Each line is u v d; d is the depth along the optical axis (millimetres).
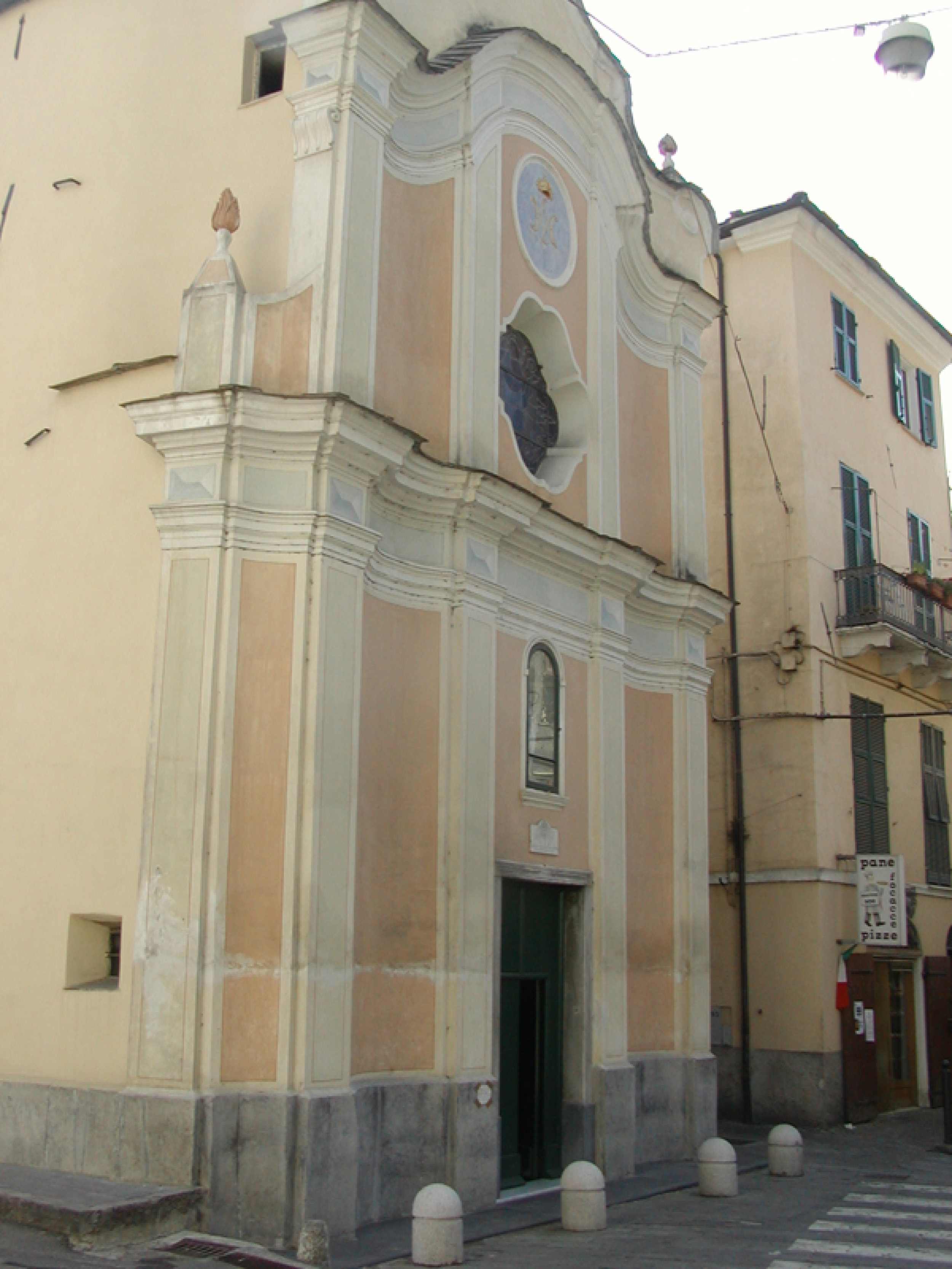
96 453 12289
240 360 11391
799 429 21141
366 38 12062
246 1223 9820
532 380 15094
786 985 19375
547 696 14164
